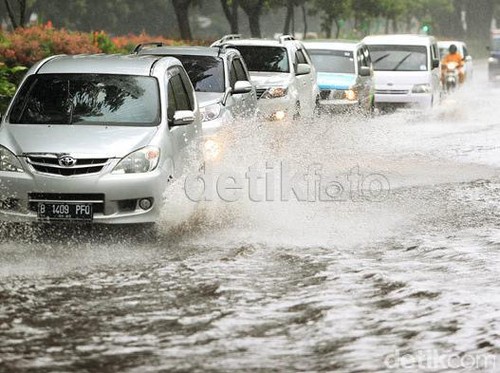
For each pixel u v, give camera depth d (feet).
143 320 54.29
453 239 77.77
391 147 142.92
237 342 50.26
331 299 58.80
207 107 103.71
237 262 68.95
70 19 503.61
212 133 100.68
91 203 74.74
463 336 51.24
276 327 52.95
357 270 66.64
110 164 75.25
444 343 50.08
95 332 51.98
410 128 174.81
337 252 72.64
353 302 58.13
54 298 58.80
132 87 82.79
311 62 167.53
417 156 132.98
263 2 311.88
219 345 49.73
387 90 203.51
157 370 45.91
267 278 64.23
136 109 81.05
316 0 363.76
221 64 113.09
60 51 170.40
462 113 210.18
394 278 64.08
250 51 151.53
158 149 77.36
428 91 203.21
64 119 80.07
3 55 154.71
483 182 109.09
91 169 75.10
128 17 532.73
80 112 80.53
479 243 76.18
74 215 74.74
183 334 51.65
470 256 71.20
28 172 74.95
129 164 75.61
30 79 83.82
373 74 196.65
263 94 142.51
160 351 48.78
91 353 48.44
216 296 59.52
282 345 49.75
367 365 46.60
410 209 91.45
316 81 168.96
